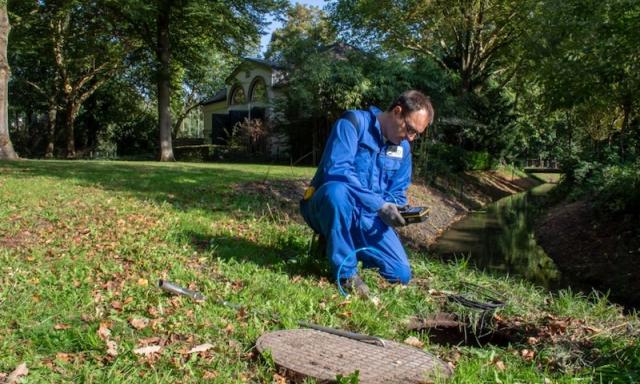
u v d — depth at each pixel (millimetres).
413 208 4430
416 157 22484
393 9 26875
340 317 3916
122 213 7676
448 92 27672
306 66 24094
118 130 40562
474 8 27094
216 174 14375
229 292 4219
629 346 3439
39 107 39156
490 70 30312
